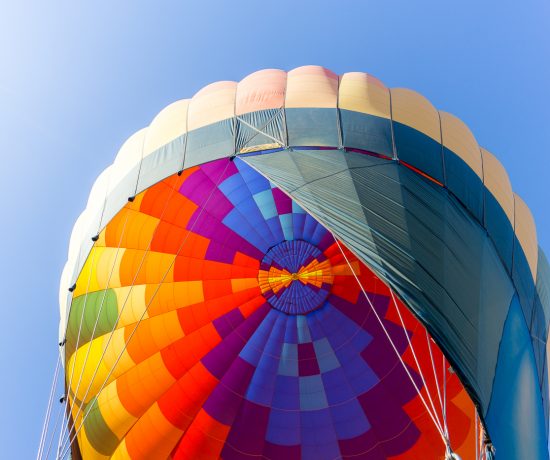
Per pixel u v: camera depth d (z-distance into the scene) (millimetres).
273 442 12211
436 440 11570
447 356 7043
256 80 10656
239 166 12328
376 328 12227
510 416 7918
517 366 8641
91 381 11516
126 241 11633
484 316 8312
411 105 10266
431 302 7430
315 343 12406
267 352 12438
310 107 9781
